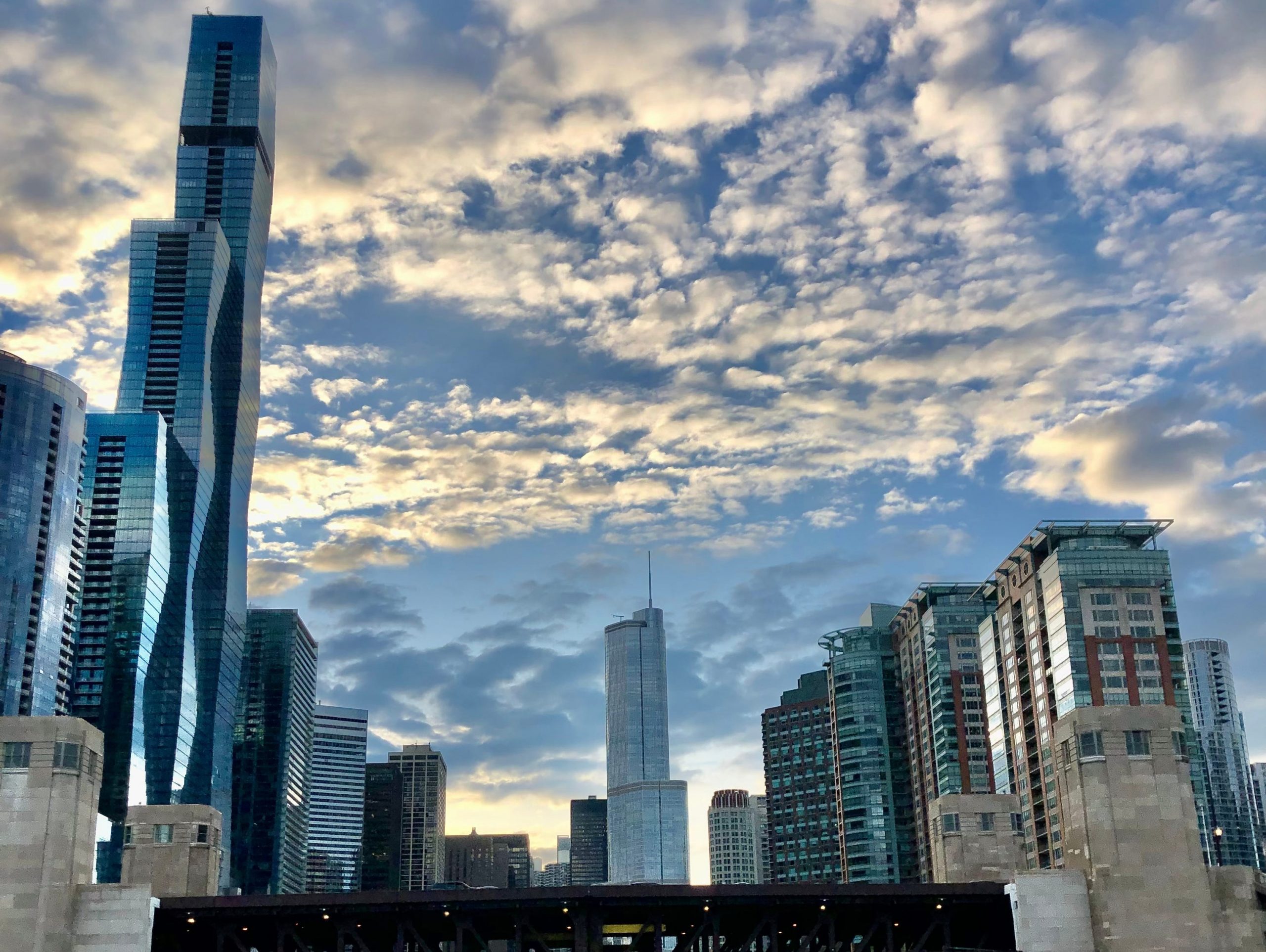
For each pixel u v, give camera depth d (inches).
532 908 3912.4
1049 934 3878.0
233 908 3853.3
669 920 4426.7
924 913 4156.0
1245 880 3882.9
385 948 4628.4
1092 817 3941.9
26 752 3757.4
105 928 3705.7
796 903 3944.4
